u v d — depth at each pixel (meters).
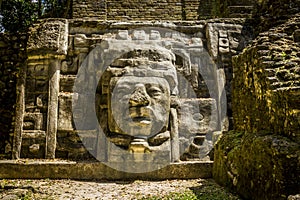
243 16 9.89
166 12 13.08
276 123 4.62
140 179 6.50
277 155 3.98
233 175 5.31
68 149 7.29
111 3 12.83
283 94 4.42
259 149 4.44
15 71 8.39
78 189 5.72
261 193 4.29
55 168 6.54
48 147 7.24
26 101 7.63
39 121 7.46
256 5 9.25
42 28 8.11
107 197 5.23
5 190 5.51
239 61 6.51
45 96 7.67
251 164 4.66
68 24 8.30
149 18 12.95
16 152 7.21
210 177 6.61
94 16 12.51
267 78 4.95
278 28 6.54
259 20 8.62
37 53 7.82
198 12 13.20
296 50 5.46
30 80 7.77
